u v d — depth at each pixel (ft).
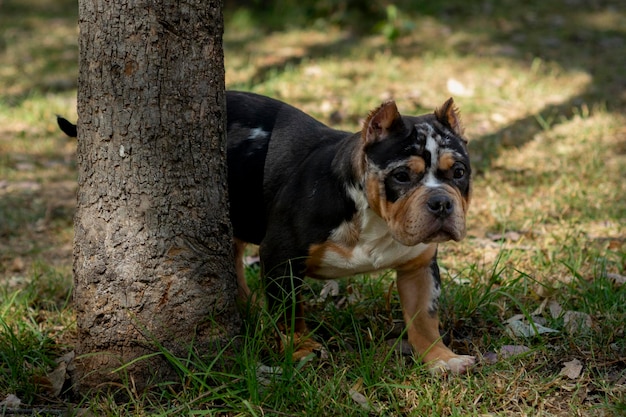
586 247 22.97
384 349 17.53
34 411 15.38
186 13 15.38
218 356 15.60
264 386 15.83
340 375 16.31
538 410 15.48
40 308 20.92
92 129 15.53
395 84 38.68
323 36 46.88
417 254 17.24
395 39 44.37
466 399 15.66
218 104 16.19
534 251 22.82
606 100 36.42
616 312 18.76
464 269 21.04
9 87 40.52
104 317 15.88
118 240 15.67
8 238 26.04
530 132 33.17
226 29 49.06
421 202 15.19
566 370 16.58
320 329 18.98
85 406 15.93
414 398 15.69
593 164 29.73
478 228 25.21
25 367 17.19
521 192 27.91
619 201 26.73
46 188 30.12
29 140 34.35
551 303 19.39
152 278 15.78
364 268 17.31
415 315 17.67
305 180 17.43
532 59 41.98
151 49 15.21
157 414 15.07
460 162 15.69
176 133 15.64
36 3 57.31
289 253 17.34
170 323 15.94
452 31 46.83
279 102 19.84
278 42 46.19
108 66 15.23
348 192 16.56
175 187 15.76
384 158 15.69
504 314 19.30
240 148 18.99
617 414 14.92
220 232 16.48
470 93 37.29
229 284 16.66
